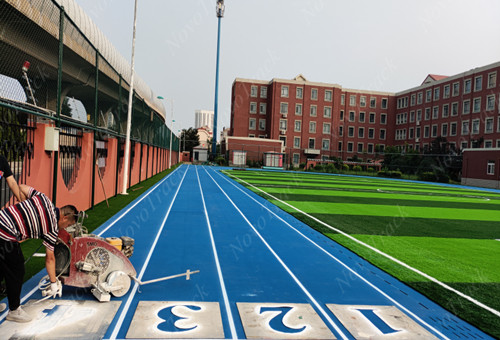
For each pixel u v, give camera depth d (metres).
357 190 25.73
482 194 27.84
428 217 14.09
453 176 46.28
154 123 28.08
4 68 8.20
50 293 4.26
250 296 4.99
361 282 5.89
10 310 3.86
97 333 3.72
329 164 59.75
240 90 67.81
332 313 4.58
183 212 12.09
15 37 12.26
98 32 21.33
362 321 4.39
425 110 60.69
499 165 37.31
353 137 69.38
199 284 5.36
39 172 7.25
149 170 26.23
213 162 65.50
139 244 7.61
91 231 8.62
